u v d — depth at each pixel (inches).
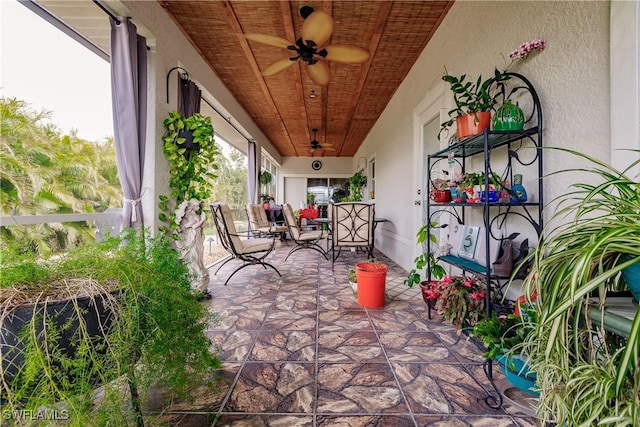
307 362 65.4
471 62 92.4
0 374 27.2
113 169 92.5
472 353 69.2
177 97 114.6
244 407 51.1
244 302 107.3
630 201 29.1
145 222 97.5
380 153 230.4
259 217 242.8
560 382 30.2
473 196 70.0
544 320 28.2
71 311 32.0
